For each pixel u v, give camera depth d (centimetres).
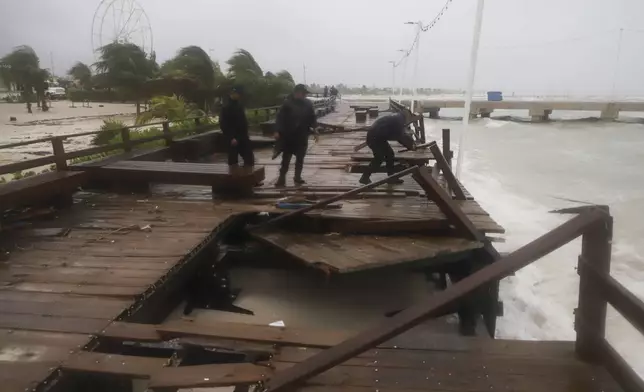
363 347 230
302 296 601
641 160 2516
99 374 260
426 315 221
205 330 304
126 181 712
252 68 2683
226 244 625
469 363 270
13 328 306
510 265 218
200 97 2128
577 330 268
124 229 526
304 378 238
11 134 1669
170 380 251
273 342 292
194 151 1045
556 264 878
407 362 272
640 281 834
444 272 611
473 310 530
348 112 3089
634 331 636
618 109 6175
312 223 558
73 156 684
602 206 227
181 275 452
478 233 523
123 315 329
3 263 422
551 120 6588
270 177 842
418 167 529
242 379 253
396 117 752
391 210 596
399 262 469
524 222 1226
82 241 486
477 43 991
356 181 805
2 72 3259
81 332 301
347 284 637
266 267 646
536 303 710
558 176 2003
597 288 244
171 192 724
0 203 496
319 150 1218
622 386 233
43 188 570
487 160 2520
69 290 366
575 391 241
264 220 632
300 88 723
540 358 272
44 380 250
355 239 530
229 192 678
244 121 777
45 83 3412
